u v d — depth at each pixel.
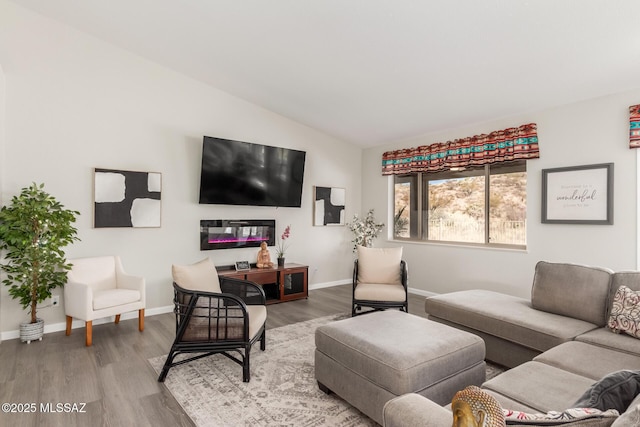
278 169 4.83
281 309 4.29
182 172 4.22
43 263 3.12
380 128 5.00
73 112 3.53
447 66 3.15
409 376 1.75
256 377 2.49
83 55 3.58
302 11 2.71
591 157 3.42
